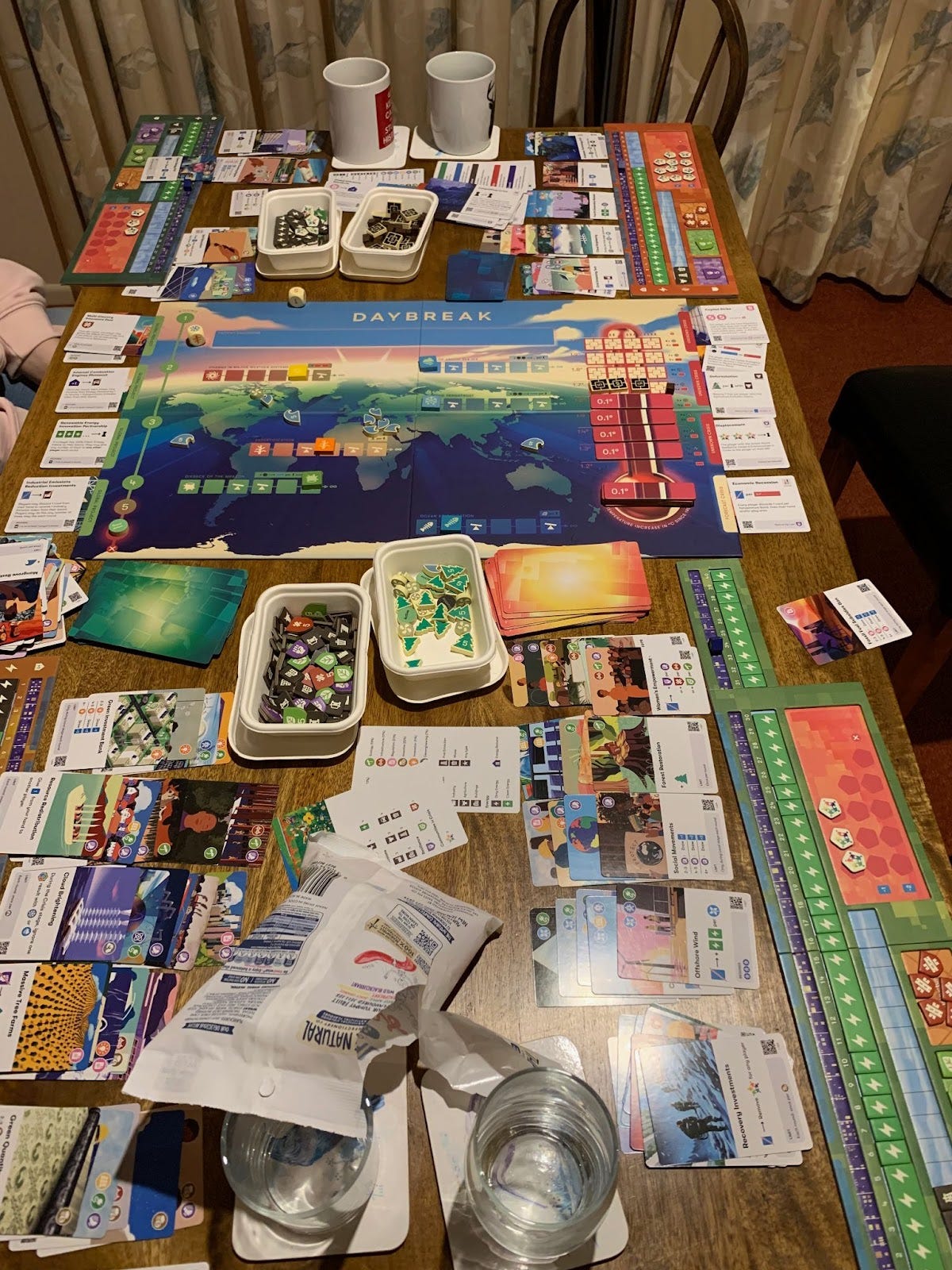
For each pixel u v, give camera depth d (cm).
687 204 153
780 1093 76
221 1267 69
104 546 111
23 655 102
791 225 262
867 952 83
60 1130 74
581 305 137
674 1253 69
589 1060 77
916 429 160
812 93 238
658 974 81
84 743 95
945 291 273
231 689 99
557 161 161
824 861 88
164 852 88
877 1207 71
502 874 87
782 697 98
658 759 94
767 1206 71
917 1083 76
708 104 242
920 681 156
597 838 89
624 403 124
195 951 83
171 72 231
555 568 107
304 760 94
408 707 98
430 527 112
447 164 160
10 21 216
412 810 91
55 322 265
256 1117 74
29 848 89
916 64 228
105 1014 80
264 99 239
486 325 134
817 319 269
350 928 75
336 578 108
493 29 225
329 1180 71
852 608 105
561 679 99
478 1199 68
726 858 88
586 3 178
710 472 117
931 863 88
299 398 125
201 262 145
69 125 236
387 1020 70
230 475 117
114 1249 70
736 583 107
